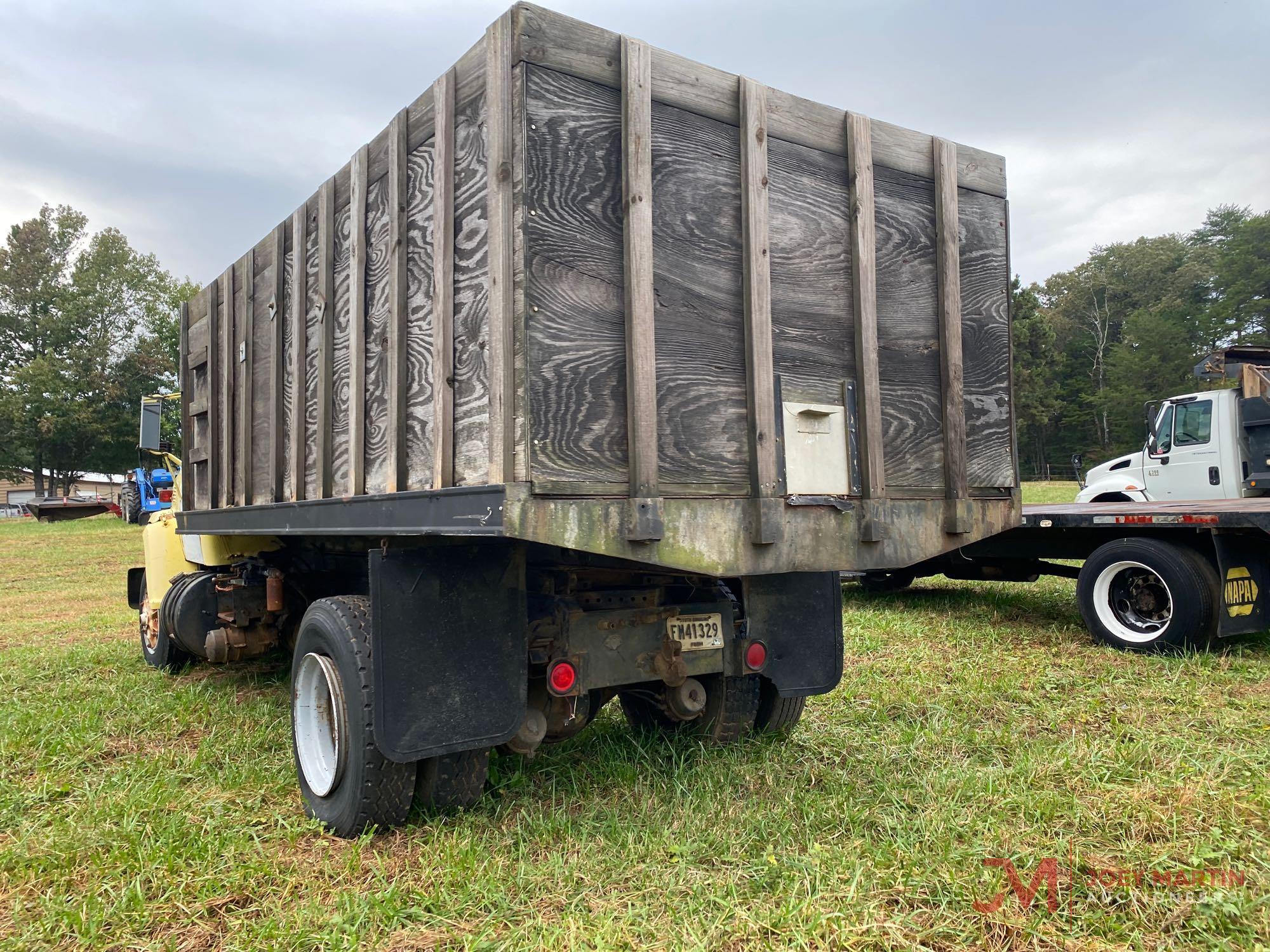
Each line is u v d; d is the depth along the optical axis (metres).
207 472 5.57
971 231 3.64
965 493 3.46
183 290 48.53
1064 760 3.47
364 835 2.88
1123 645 6.03
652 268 2.71
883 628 6.92
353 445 3.35
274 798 3.40
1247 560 5.86
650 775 3.47
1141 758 3.50
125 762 3.80
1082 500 10.98
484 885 2.50
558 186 2.54
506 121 2.49
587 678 3.23
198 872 2.67
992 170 3.73
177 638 5.36
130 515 27.92
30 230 47.47
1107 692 4.80
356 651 2.97
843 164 3.27
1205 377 10.14
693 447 2.79
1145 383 53.59
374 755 2.87
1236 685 4.86
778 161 3.08
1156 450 10.23
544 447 2.46
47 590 12.64
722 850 2.74
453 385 2.75
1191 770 3.36
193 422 5.91
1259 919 2.26
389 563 2.86
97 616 9.35
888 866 2.58
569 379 2.53
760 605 3.71
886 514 3.22
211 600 5.44
